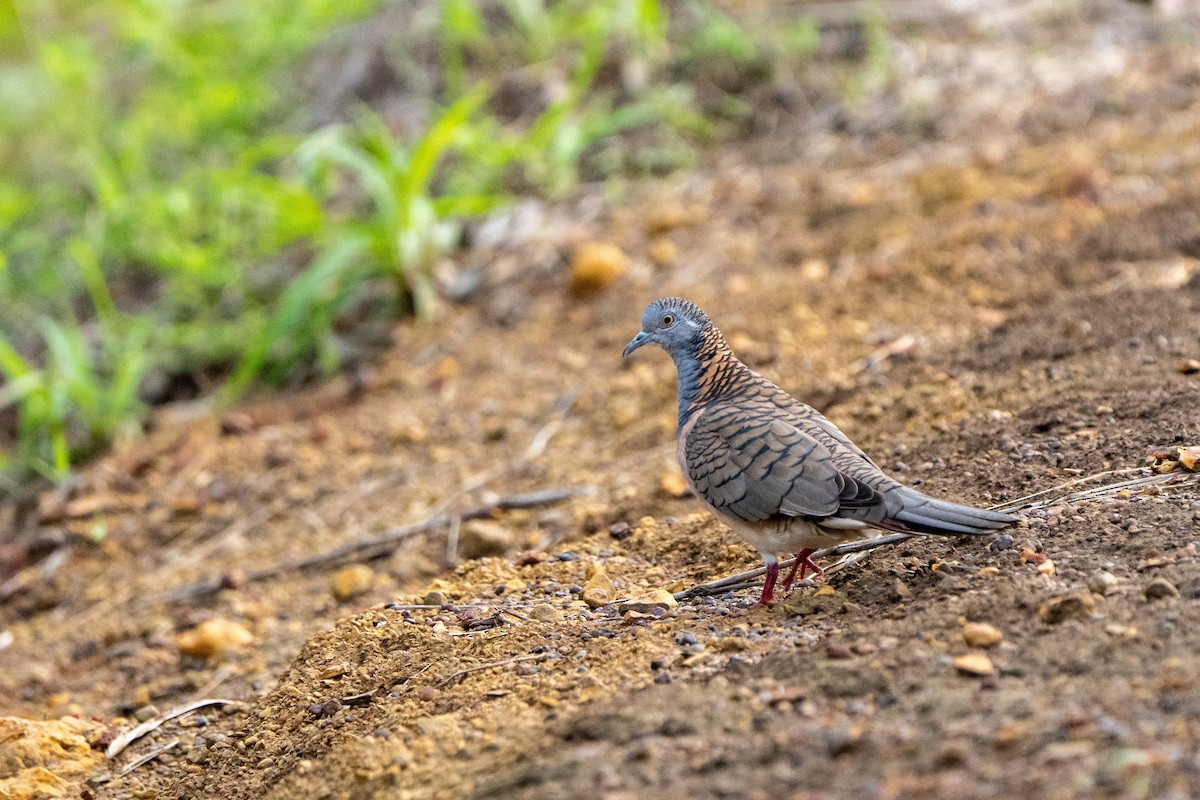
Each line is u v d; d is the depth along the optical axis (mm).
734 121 17812
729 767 5668
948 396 10211
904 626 6793
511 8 19062
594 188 17234
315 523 12398
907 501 7051
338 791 6797
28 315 18438
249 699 9562
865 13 18891
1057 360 10344
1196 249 11820
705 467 7816
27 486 15008
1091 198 13656
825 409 10945
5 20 26797
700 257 15156
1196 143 14469
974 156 15719
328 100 20062
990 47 18141
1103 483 8250
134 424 15375
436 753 6684
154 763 8828
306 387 15680
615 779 5707
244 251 17969
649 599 8219
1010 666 6125
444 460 12883
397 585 10891
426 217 15570
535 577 9297
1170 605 6410
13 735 8898
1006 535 7738
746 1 19531
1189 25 18047
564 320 14898
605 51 18672
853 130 17078
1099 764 5121
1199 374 9391
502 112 18438
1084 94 16672
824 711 6051
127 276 18547
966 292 12375
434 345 15195
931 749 5500
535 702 6934
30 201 19125
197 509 13219
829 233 14852
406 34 20328
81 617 11906
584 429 12641
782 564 8508
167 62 23203
